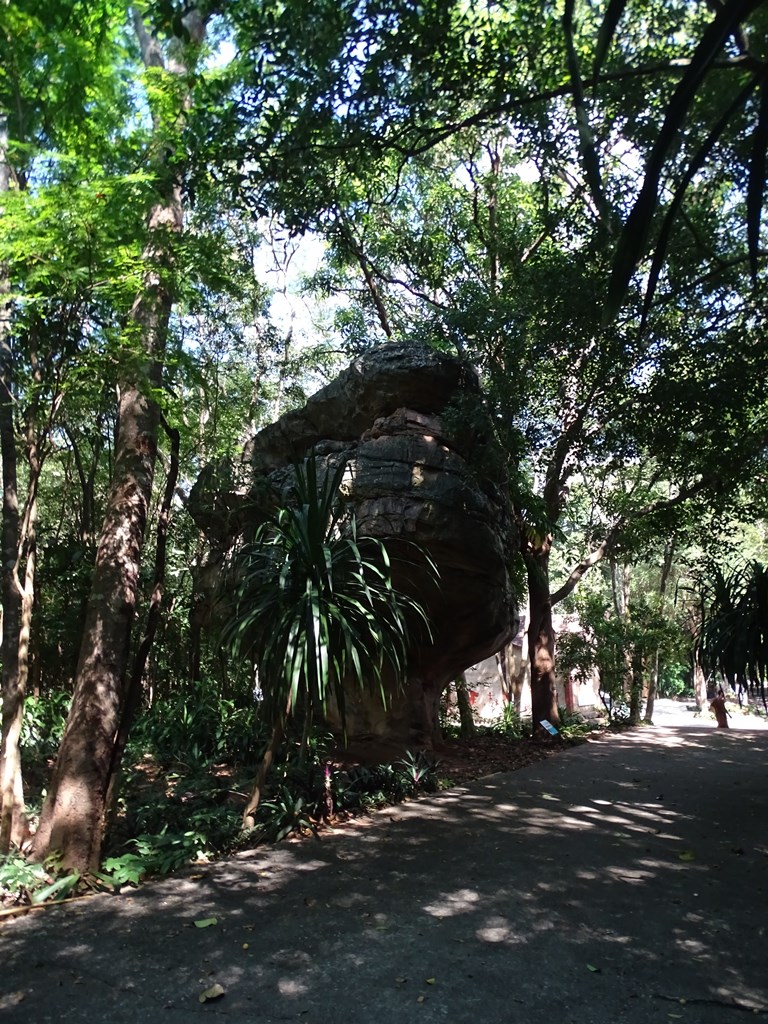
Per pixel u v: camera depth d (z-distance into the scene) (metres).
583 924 4.44
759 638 7.99
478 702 20.09
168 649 13.12
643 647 16.52
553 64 5.83
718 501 11.77
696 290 7.72
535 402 10.48
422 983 3.69
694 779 9.26
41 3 6.02
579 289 7.89
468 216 13.69
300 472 6.50
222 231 10.88
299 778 7.41
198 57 6.92
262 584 6.29
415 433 8.83
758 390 8.33
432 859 5.80
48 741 9.01
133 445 6.52
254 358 14.42
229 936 4.30
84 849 5.32
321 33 5.39
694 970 3.82
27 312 6.03
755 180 1.91
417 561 8.59
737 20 1.73
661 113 5.83
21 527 6.61
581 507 17.20
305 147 6.02
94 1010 3.46
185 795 7.33
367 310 15.20
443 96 6.36
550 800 7.99
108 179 5.91
